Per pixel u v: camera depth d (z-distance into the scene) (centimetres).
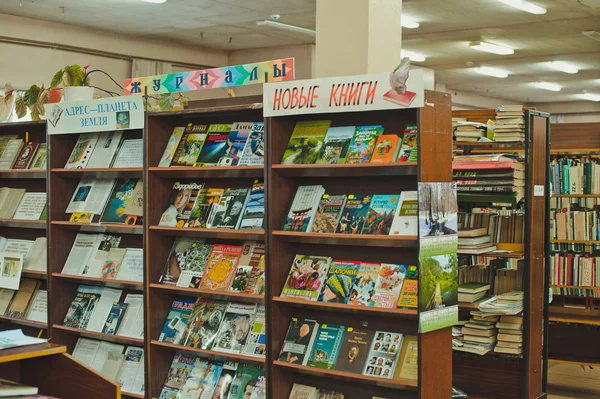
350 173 421
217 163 466
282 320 444
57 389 359
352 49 450
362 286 415
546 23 1266
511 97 2386
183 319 494
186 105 509
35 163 580
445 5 1127
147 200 491
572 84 2064
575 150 707
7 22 1190
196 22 1284
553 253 714
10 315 592
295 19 1269
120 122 502
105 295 543
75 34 1297
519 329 544
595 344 695
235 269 470
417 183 379
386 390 422
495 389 558
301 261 446
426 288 383
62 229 559
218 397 465
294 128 452
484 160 540
